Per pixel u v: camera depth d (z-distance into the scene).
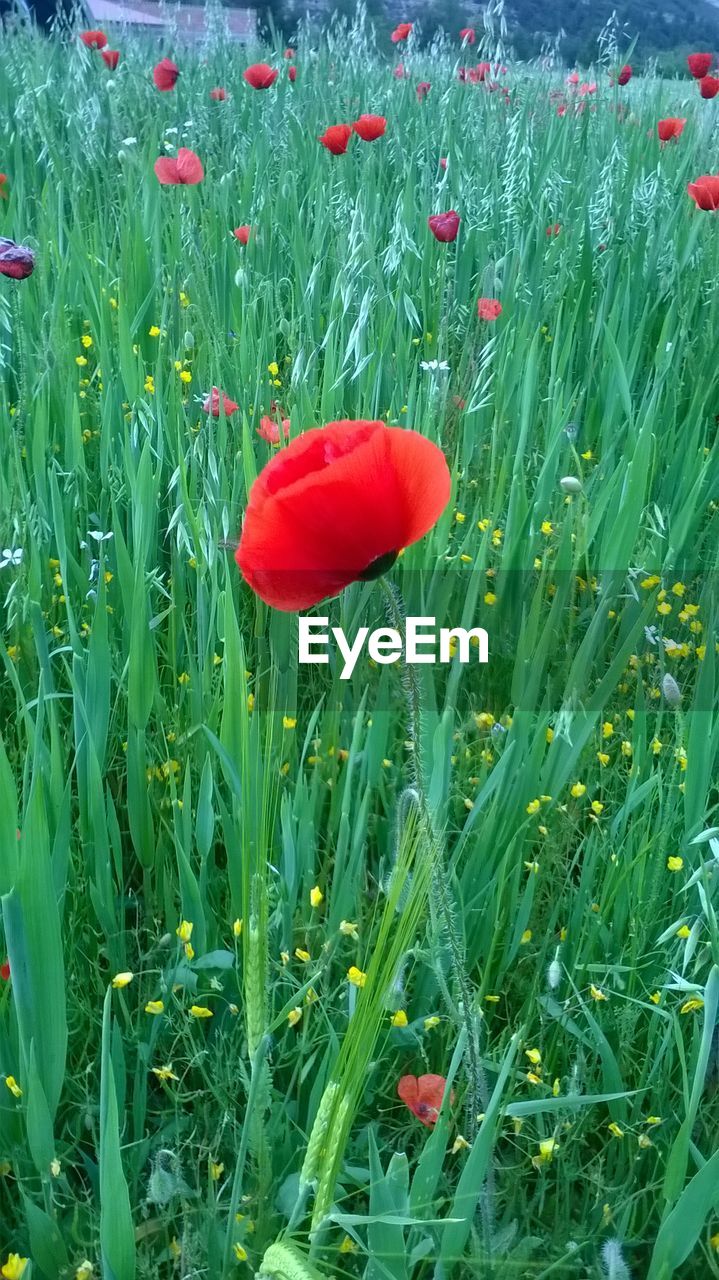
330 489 0.37
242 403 0.91
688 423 1.00
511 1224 0.49
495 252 1.37
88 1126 0.51
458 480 0.92
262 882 0.41
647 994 0.57
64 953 0.59
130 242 1.23
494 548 0.89
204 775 0.60
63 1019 0.48
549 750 0.66
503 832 0.62
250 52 2.77
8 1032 0.52
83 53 1.96
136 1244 0.50
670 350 1.01
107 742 0.73
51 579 0.82
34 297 1.17
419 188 1.57
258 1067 0.43
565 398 1.05
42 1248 0.46
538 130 1.96
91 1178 0.51
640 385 1.19
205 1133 0.53
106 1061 0.40
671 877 0.62
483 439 1.01
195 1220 0.49
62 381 0.99
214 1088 0.52
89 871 0.61
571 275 1.29
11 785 0.50
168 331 1.08
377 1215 0.39
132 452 0.81
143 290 1.21
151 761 0.69
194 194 1.44
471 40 2.42
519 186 1.43
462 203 1.39
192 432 0.89
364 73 2.58
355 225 0.99
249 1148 0.50
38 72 2.19
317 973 0.47
